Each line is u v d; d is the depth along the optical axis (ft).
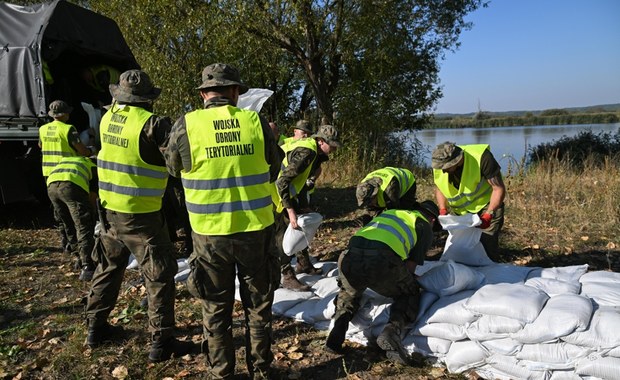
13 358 11.07
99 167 10.44
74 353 10.99
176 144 8.65
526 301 9.41
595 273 11.27
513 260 16.47
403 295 10.68
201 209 8.61
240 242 8.63
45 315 13.43
